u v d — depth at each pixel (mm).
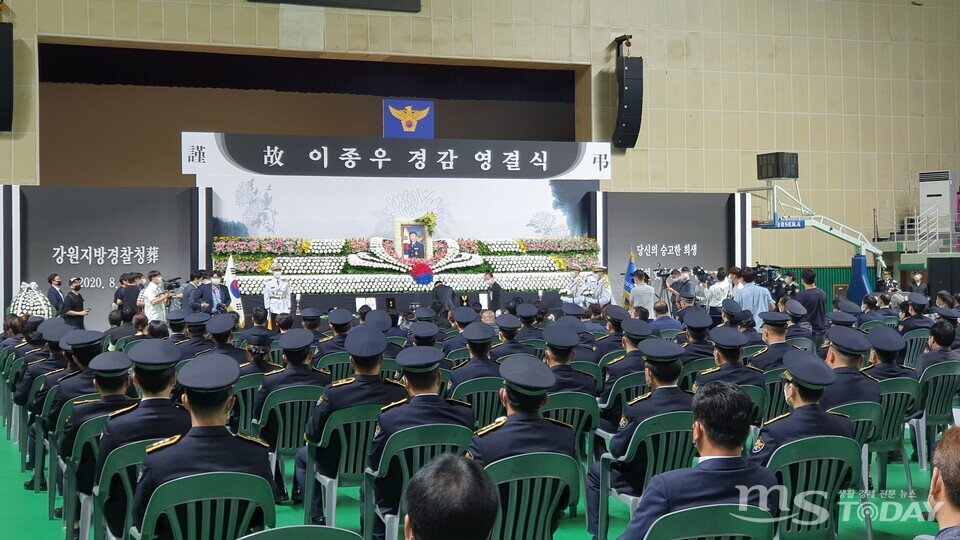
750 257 26375
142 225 22109
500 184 24469
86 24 23562
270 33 24922
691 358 8945
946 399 8188
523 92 29984
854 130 30547
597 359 9953
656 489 3943
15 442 10914
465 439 5605
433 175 23969
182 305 18906
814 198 30141
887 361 7559
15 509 7953
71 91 27656
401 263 23000
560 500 4793
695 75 28688
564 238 24875
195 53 27312
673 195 25984
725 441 3928
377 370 6480
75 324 18422
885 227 30812
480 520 2426
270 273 22078
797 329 11195
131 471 5211
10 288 21203
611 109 27688
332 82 28469
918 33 31234
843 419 5297
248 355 9125
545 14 27156
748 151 29266
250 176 22609
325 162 23172
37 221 21516
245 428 8305
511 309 12453
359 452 6383
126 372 6098
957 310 11516
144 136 28203
